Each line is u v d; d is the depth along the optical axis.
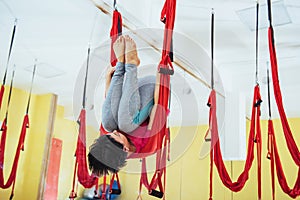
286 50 3.45
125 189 5.54
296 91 4.31
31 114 4.64
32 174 4.44
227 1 2.68
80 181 2.32
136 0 2.75
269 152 2.54
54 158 4.52
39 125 4.60
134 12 2.76
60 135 4.63
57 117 4.68
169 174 5.65
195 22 3.02
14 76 4.21
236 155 4.03
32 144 4.56
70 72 4.04
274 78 2.13
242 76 4.20
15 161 3.55
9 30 3.19
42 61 3.80
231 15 2.88
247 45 3.40
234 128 4.12
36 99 4.75
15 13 2.89
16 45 3.45
